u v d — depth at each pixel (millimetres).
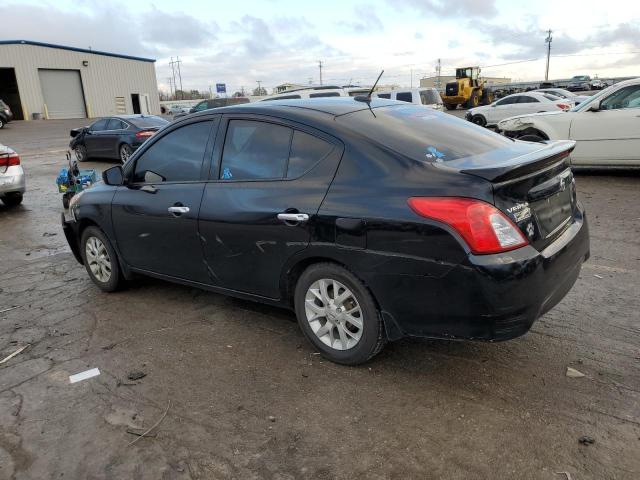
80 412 3016
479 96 43031
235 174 3670
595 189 8398
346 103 3711
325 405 2963
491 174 2682
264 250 3461
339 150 3188
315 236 3156
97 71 44625
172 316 4285
